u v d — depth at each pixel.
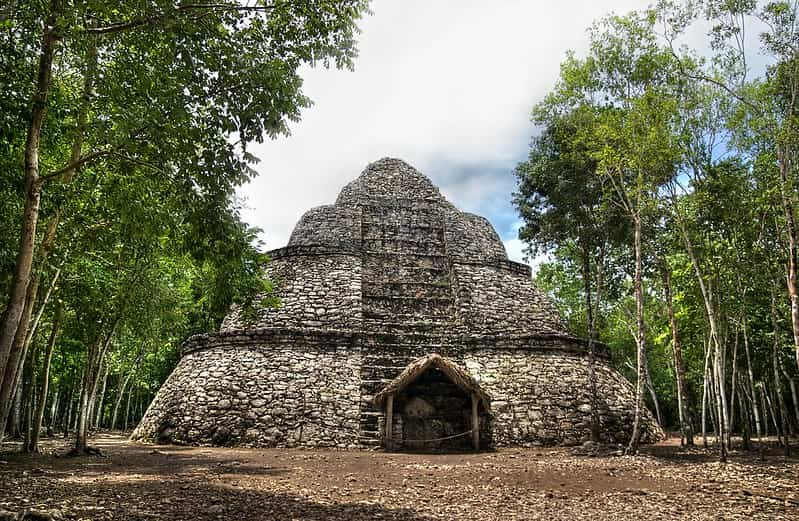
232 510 6.55
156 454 13.56
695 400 28.84
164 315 15.32
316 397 16.80
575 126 16.41
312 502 7.23
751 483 9.41
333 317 19.73
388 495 7.91
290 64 8.30
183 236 8.96
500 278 22.75
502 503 7.45
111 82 7.36
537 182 18.41
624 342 30.78
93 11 7.21
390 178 27.47
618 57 14.59
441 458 13.26
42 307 11.53
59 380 26.05
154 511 6.36
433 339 19.22
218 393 16.84
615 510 7.09
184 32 7.39
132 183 8.87
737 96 11.55
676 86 13.89
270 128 7.93
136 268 13.47
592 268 21.30
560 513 6.84
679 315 19.59
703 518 6.67
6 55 7.29
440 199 26.94
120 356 27.36
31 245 6.80
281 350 17.86
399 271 22.80
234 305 21.16
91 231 10.55
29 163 6.89
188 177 8.05
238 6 7.55
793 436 22.58
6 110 7.07
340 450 15.41
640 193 14.30
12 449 15.46
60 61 8.99
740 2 11.44
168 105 7.28
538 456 13.84
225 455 13.37
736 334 15.39
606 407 17.95
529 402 17.38
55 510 6.03
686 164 13.69
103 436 24.67
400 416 16.08
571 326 30.69
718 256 14.09
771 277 13.51
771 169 12.50
